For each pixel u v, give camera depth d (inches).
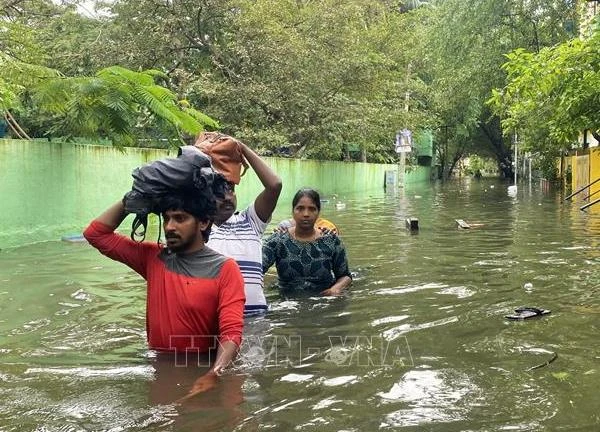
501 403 108.7
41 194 345.4
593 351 140.3
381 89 974.4
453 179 2084.2
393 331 158.6
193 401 109.3
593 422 100.0
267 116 767.1
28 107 546.3
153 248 140.9
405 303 191.6
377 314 177.5
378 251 312.3
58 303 193.5
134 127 415.2
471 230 418.6
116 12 740.0
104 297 202.4
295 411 105.2
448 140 1993.1
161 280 136.6
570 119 493.0
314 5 859.4
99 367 128.9
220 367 125.1
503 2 991.6
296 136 850.1
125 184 434.6
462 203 743.1
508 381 120.2
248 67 741.9
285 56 750.5
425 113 1199.6
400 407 107.1
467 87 1028.5
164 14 732.7
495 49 1006.4
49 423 99.3
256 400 110.1
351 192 1056.8
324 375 124.0
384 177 1353.3
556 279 230.5
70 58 727.7
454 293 206.2
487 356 137.1
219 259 135.9
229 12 743.7
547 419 101.4
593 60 456.1
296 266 216.1
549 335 154.2
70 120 355.9
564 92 475.8
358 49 905.5
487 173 3417.8
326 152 989.8
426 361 133.6
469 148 2230.6
